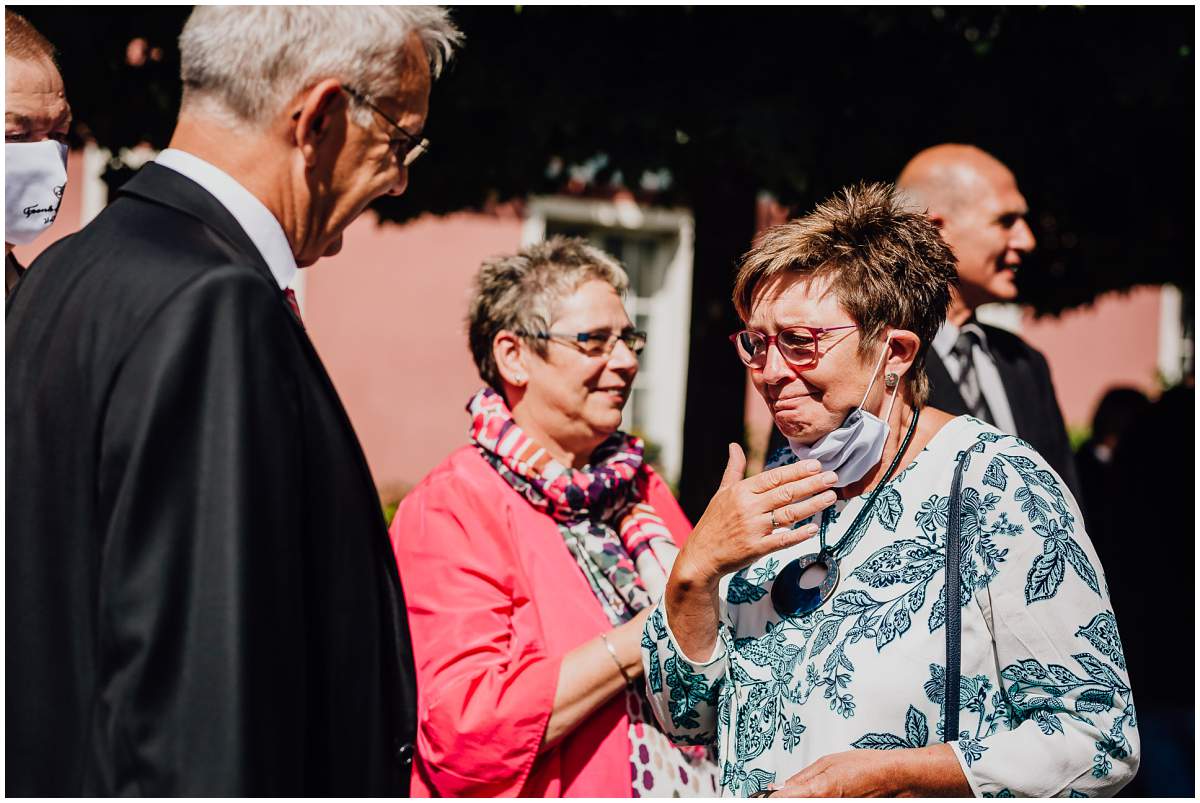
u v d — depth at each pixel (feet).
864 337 6.17
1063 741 5.58
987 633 5.81
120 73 14.43
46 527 4.68
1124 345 43.98
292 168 5.24
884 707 5.77
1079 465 17.87
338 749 4.99
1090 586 5.74
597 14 13.28
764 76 13.55
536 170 15.56
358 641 5.08
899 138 13.71
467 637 7.33
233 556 4.42
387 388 37.86
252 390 4.63
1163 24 13.58
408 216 17.66
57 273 5.01
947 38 13.98
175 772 4.29
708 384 16.47
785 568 6.53
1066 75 14.10
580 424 8.33
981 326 11.60
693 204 16.66
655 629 6.74
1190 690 15.20
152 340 4.56
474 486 7.88
